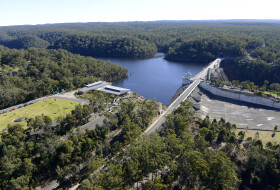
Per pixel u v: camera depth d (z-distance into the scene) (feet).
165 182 309.63
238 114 646.33
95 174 286.87
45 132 388.57
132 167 289.74
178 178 322.75
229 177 272.72
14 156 340.18
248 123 579.48
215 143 432.66
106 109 593.83
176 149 322.34
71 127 457.27
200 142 353.72
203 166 274.98
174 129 447.01
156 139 349.00
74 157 366.63
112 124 468.34
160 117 558.56
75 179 333.83
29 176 317.63
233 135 426.10
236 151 405.18
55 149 357.82
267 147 418.92
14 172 315.78
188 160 300.81
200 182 302.45
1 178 307.58
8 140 362.53
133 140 369.91
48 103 620.08
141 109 520.83
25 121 501.97
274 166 350.23
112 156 375.86
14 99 616.80
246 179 355.15
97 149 379.14
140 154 313.73
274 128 520.42
